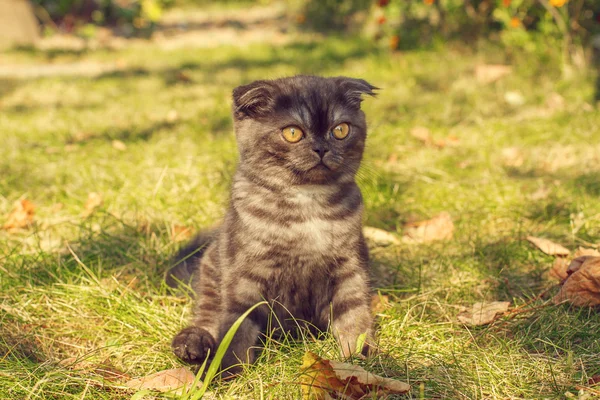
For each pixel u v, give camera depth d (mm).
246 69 1761
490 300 778
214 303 763
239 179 747
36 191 1005
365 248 760
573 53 1370
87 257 836
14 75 1821
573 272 758
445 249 861
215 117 1278
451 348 703
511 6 1471
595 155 1021
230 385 683
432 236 882
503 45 1553
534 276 803
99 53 2141
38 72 1884
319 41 2088
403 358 690
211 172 1025
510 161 1040
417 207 950
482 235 878
